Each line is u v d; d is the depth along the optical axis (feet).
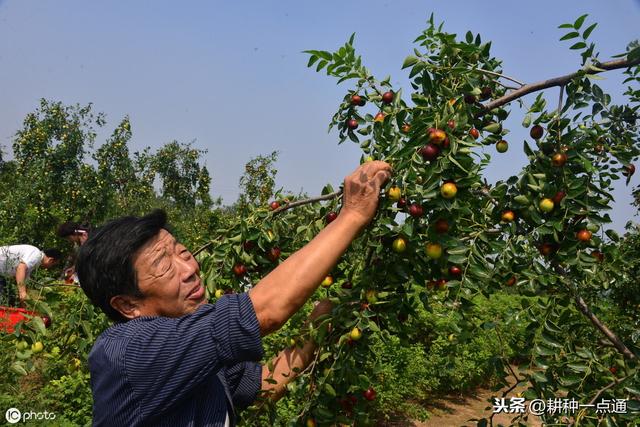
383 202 5.75
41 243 40.09
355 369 6.49
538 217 6.43
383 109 8.17
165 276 4.55
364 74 8.52
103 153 45.91
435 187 5.59
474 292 5.96
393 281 6.24
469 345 23.16
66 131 43.68
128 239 4.44
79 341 8.19
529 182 6.55
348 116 9.12
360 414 6.93
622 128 7.39
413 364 20.71
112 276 4.42
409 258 6.07
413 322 7.34
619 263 7.38
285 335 8.95
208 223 47.11
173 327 4.05
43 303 7.87
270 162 53.11
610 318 13.97
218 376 4.88
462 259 5.83
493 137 8.15
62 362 15.11
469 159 5.53
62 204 42.65
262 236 7.66
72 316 8.14
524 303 6.66
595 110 7.18
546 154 6.75
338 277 7.89
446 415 21.99
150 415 3.99
